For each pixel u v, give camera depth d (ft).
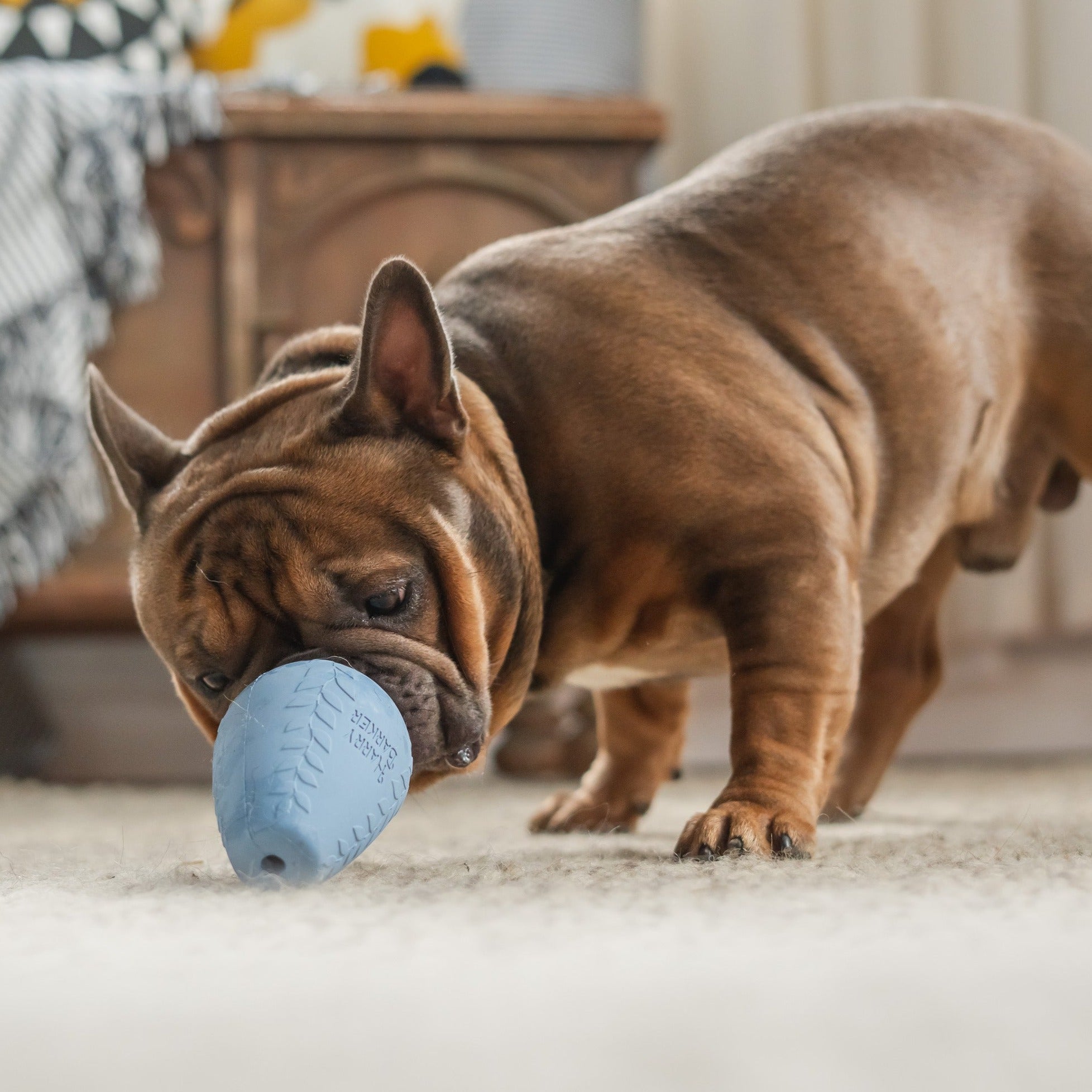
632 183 11.56
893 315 6.48
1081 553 13.82
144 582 5.28
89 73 11.48
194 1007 2.70
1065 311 7.14
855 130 6.91
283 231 11.43
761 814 5.12
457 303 6.10
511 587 5.33
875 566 6.72
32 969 3.08
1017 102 14.20
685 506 5.51
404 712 4.80
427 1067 2.27
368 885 4.40
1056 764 12.42
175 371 11.47
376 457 5.11
